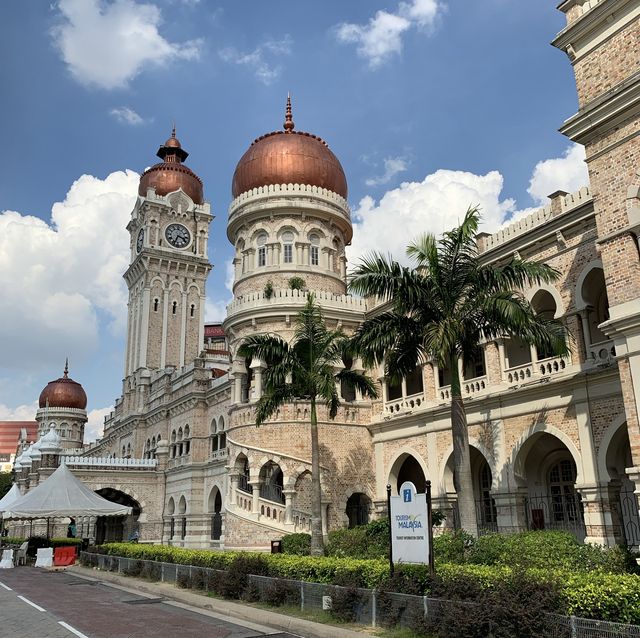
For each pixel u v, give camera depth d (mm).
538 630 10625
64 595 21703
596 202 18812
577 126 19266
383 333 21156
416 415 32375
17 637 13742
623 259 17812
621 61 18672
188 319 73062
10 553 35875
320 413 34406
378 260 20797
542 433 26562
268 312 35906
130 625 15203
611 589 10656
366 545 23656
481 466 32188
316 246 40094
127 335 75375
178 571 22641
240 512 32406
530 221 27812
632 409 16969
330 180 41125
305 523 31641
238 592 18406
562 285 26031
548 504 28375
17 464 70375
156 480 54000
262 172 40281
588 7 19719
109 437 70625
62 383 97250
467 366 31719
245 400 36438
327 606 15156
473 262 21062
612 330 17625
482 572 13141
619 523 23047
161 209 74375
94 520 58000
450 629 11648
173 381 56125
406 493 14508
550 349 21391
